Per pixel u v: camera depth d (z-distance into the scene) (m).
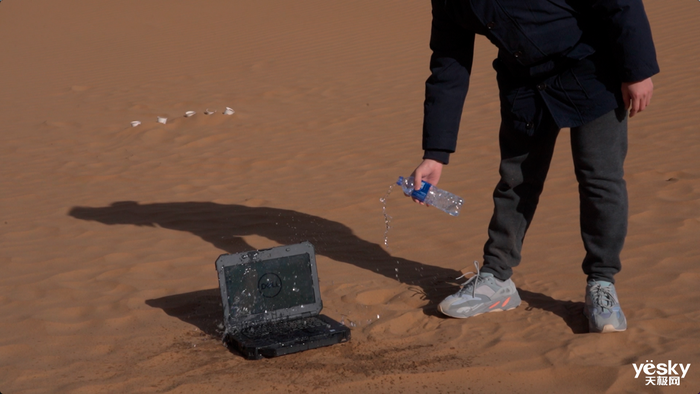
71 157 7.65
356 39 15.39
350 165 6.77
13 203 5.90
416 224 4.90
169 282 3.96
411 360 2.87
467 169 6.28
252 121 8.96
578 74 2.88
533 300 3.47
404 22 16.91
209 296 3.73
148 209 5.55
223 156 7.38
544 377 2.70
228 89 11.38
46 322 3.38
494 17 2.88
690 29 11.68
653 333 2.99
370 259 4.26
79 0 22.70
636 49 2.70
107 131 8.91
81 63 14.88
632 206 4.82
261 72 12.74
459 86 3.19
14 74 13.95
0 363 2.98
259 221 5.12
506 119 3.17
